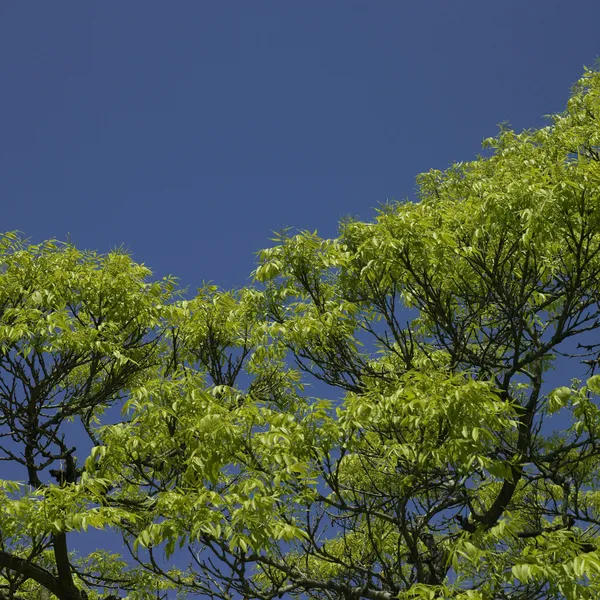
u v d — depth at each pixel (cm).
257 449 577
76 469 795
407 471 636
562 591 454
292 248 759
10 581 688
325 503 666
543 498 871
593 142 916
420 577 629
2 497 594
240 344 847
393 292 725
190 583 645
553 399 603
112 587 826
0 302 805
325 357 750
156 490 721
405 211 745
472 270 773
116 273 861
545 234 652
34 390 776
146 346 893
